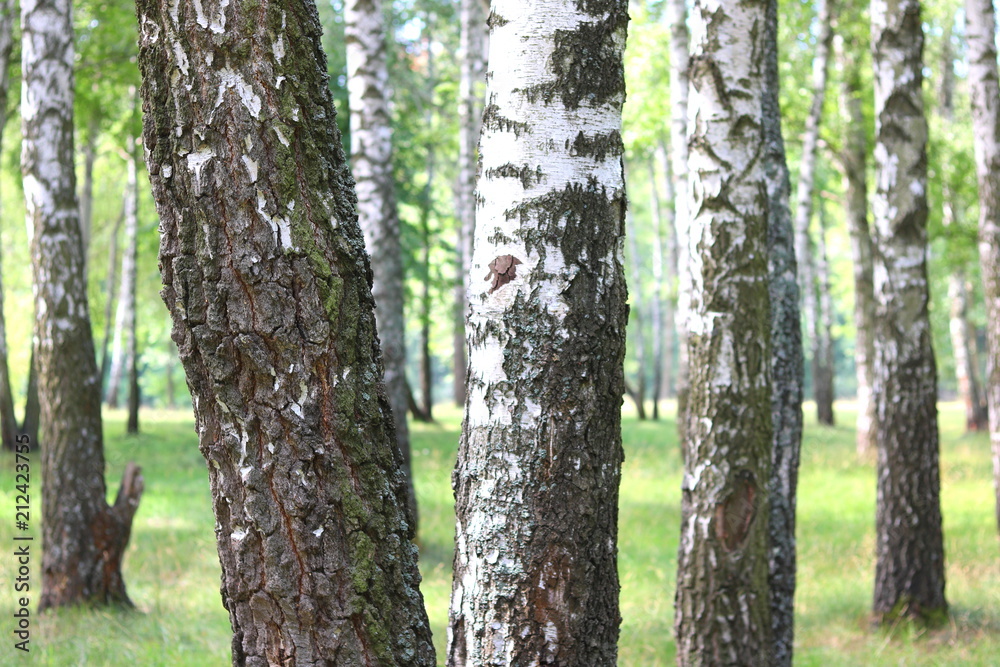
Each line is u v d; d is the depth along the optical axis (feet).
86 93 50.98
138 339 112.57
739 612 15.46
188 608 23.73
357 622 6.60
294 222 6.38
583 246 8.41
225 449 6.50
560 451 8.32
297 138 6.44
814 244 84.28
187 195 6.37
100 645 20.06
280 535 6.47
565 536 8.32
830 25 47.24
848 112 56.34
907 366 24.57
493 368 8.47
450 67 65.72
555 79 8.43
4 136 62.59
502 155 8.55
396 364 30.94
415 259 67.62
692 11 15.79
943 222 66.49
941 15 70.90
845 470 54.29
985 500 42.83
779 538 17.67
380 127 30.09
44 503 23.09
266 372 6.37
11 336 94.48
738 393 15.42
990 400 33.99
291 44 6.42
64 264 22.80
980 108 32.68
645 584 28.25
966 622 24.39
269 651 6.63
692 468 15.74
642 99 56.54
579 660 8.38
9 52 25.73
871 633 24.16
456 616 8.74
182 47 6.30
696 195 15.61
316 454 6.46
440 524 35.22
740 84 15.28
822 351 84.84
